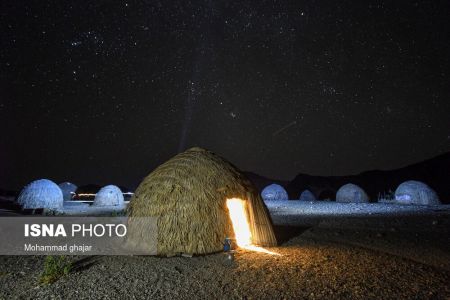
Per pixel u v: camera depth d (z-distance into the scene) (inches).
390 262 275.7
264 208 354.6
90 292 226.8
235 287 225.0
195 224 312.7
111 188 1048.2
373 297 204.8
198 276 248.8
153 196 333.4
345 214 684.7
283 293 213.0
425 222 521.0
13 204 833.5
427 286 221.5
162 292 221.8
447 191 1870.1
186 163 345.7
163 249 309.1
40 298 221.3
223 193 330.0
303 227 487.8
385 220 555.8
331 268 259.6
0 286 248.8
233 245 319.6
